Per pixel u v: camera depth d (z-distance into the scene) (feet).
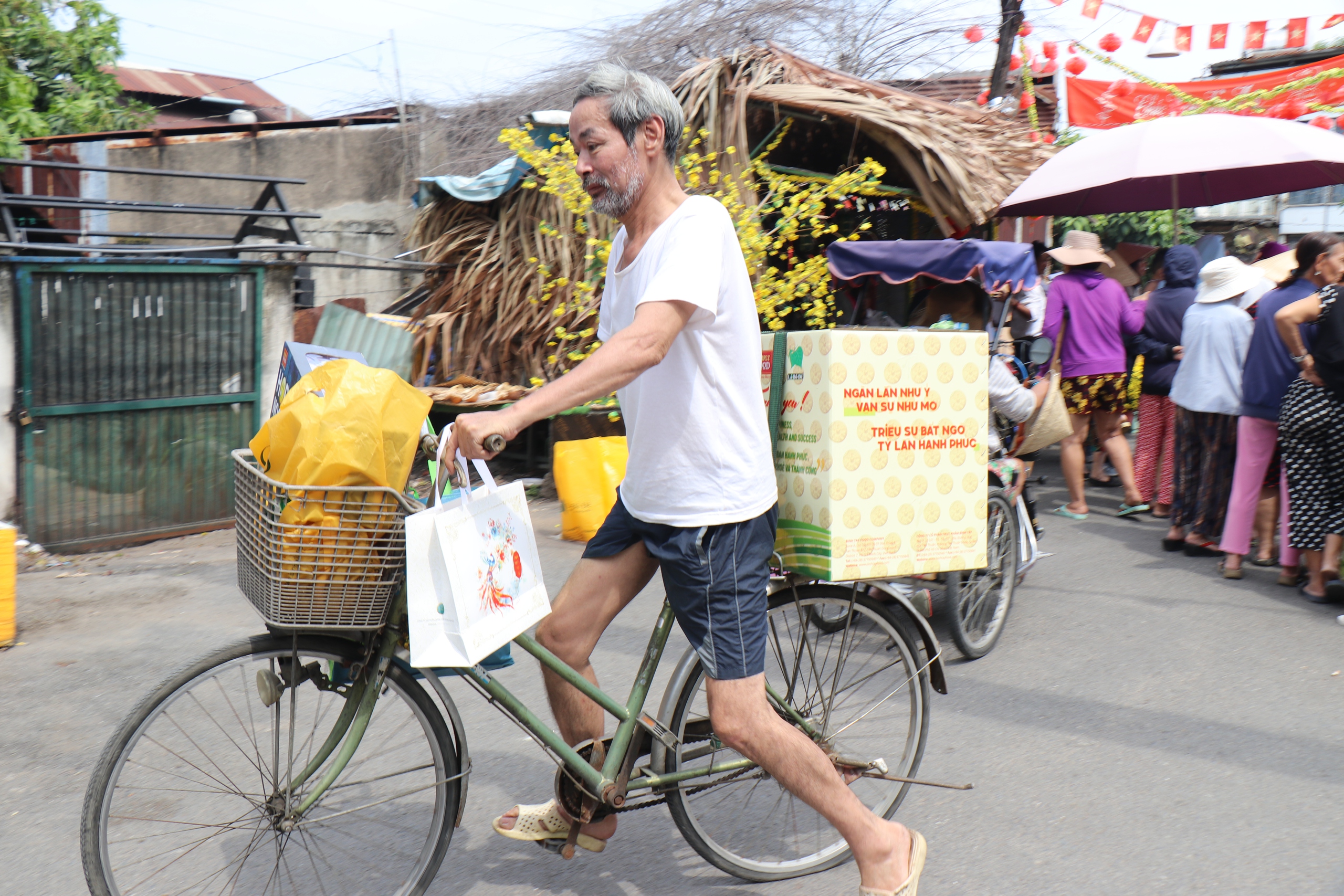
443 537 6.93
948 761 11.68
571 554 20.25
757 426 7.82
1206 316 19.71
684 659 8.77
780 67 25.96
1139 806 10.66
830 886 9.23
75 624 16.31
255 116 78.43
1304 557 18.35
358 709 7.89
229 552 21.17
